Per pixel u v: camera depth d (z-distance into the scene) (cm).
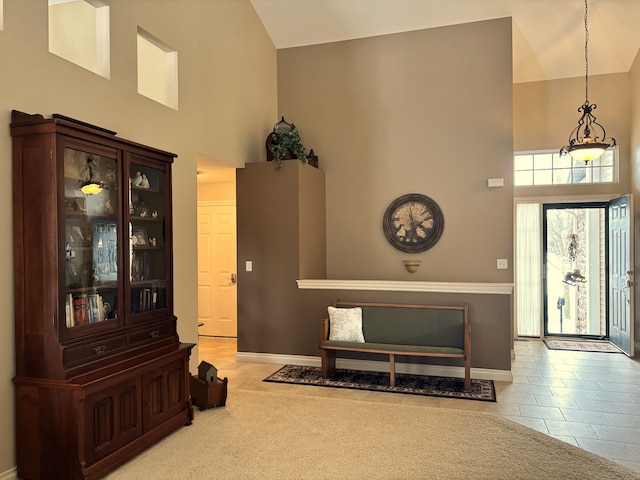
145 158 344
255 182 573
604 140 677
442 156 602
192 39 474
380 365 529
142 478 288
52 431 275
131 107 389
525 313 730
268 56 645
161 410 342
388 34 622
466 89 593
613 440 347
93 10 410
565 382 491
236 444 335
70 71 330
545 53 636
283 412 398
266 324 570
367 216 632
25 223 278
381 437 347
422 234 608
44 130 271
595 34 594
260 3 598
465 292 498
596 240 716
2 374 278
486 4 565
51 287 273
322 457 316
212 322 742
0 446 276
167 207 370
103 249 306
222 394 411
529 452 323
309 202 589
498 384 479
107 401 292
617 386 478
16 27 291
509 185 579
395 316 508
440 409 403
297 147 573
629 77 664
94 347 294
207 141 497
